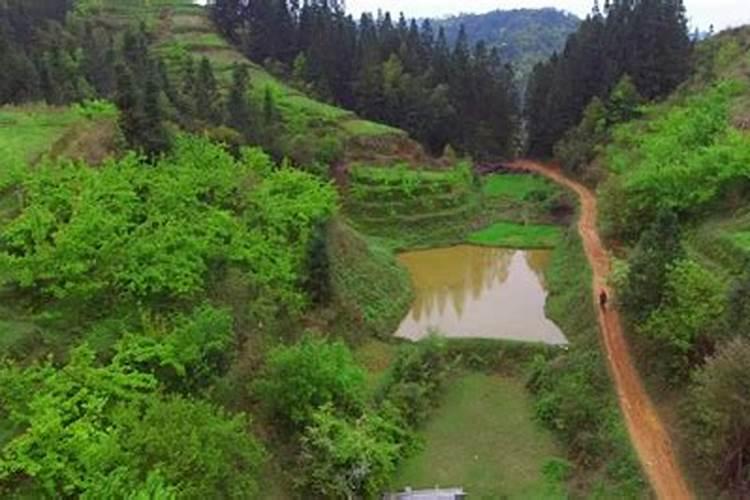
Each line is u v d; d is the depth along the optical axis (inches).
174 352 1218.6
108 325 1284.4
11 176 1518.2
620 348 1668.3
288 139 2935.5
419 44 4579.2
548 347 1798.7
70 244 1290.6
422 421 1569.9
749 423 1111.0
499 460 1438.2
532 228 2967.5
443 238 2856.8
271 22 4562.0
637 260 1603.1
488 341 1846.7
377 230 2842.0
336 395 1381.6
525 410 1612.9
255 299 1600.6
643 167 2242.9
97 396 1066.7
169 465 968.9
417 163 3363.7
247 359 1416.1
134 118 1993.1
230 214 1707.7
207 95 2999.5
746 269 1482.5
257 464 1123.3
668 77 3873.0
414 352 1723.7
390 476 1346.0
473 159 4023.1
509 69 4655.5
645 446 1333.7
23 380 1066.7
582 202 3029.0
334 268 2006.6
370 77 3991.1
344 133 3351.4
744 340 1176.8
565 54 4291.3
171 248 1413.6
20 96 2623.0
